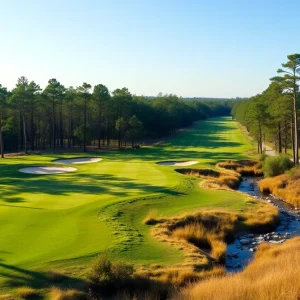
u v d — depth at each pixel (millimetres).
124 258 19859
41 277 17078
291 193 40344
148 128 111812
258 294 12992
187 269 18984
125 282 17047
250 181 52469
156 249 21625
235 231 28094
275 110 61281
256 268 18656
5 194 34281
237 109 188875
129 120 90188
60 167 53469
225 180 48562
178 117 140500
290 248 22422
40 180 42406
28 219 25859
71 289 16078
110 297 16156
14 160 59844
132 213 29156
